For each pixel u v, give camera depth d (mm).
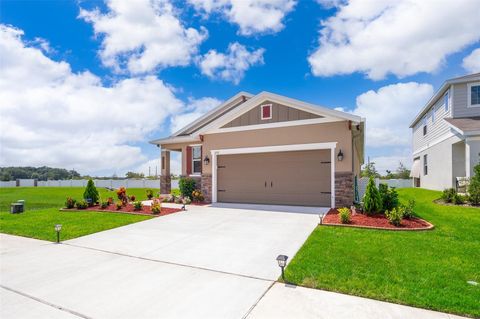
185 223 8805
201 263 5141
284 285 4082
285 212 10266
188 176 15555
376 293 3715
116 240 6918
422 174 21641
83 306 3555
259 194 12562
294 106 11531
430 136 19109
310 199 11508
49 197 23469
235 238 6871
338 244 5992
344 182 10570
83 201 12570
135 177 51094
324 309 3359
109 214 10773
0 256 5715
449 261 4898
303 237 6770
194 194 13820
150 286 4137
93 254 5793
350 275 4324
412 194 16594
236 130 12828
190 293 3877
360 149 16906
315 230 7332
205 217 9703
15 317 3318
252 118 12477
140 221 9312
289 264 4898
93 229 8195
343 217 8023
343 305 3451
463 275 4293
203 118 17359
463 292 3715
